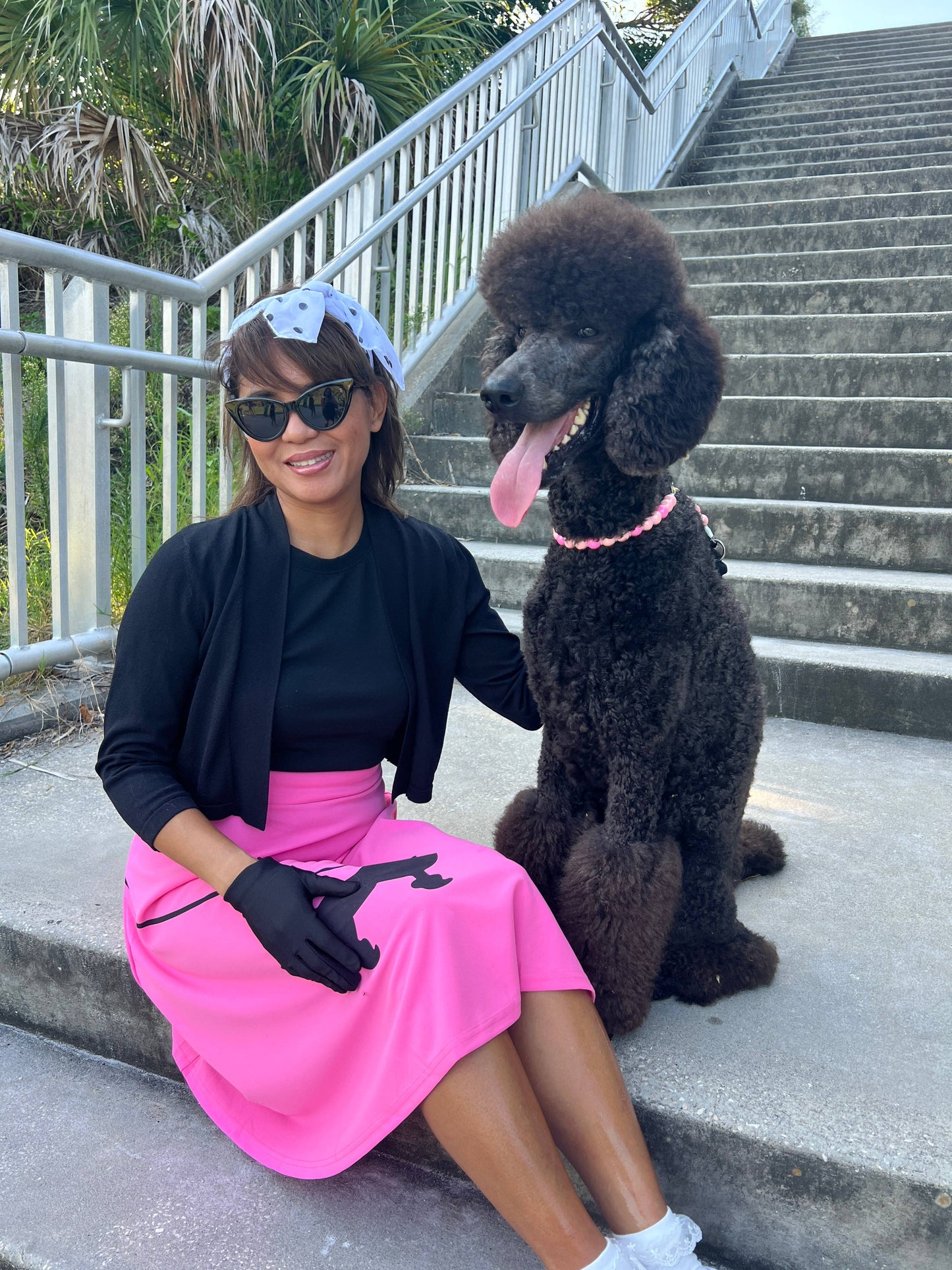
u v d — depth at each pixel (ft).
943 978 5.58
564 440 5.51
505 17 29.32
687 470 13.98
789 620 11.23
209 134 19.20
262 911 4.20
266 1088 4.60
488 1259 4.46
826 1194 4.25
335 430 4.73
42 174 18.90
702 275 19.49
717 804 5.50
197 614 4.84
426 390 16.38
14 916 5.99
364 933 4.20
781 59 42.63
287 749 5.02
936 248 17.84
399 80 19.44
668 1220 3.96
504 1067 3.99
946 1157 4.15
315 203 13.21
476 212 18.20
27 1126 5.31
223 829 5.04
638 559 5.08
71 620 10.23
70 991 5.89
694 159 30.45
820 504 12.59
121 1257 4.41
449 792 8.08
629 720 5.12
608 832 5.26
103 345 9.25
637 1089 4.61
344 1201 4.79
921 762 9.09
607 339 5.47
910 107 29.40
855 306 17.24
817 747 9.50
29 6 19.01
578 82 22.47
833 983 5.52
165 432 10.51
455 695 11.05
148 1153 5.11
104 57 18.70
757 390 15.52
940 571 11.59
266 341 4.66
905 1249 4.17
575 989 4.41
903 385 14.61
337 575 5.16
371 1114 4.23
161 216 19.56
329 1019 4.35
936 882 6.75
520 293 5.46
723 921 5.54
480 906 4.27
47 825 7.27
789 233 20.03
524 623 5.62
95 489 9.77
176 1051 5.17
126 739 4.79
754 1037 5.02
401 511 5.70
